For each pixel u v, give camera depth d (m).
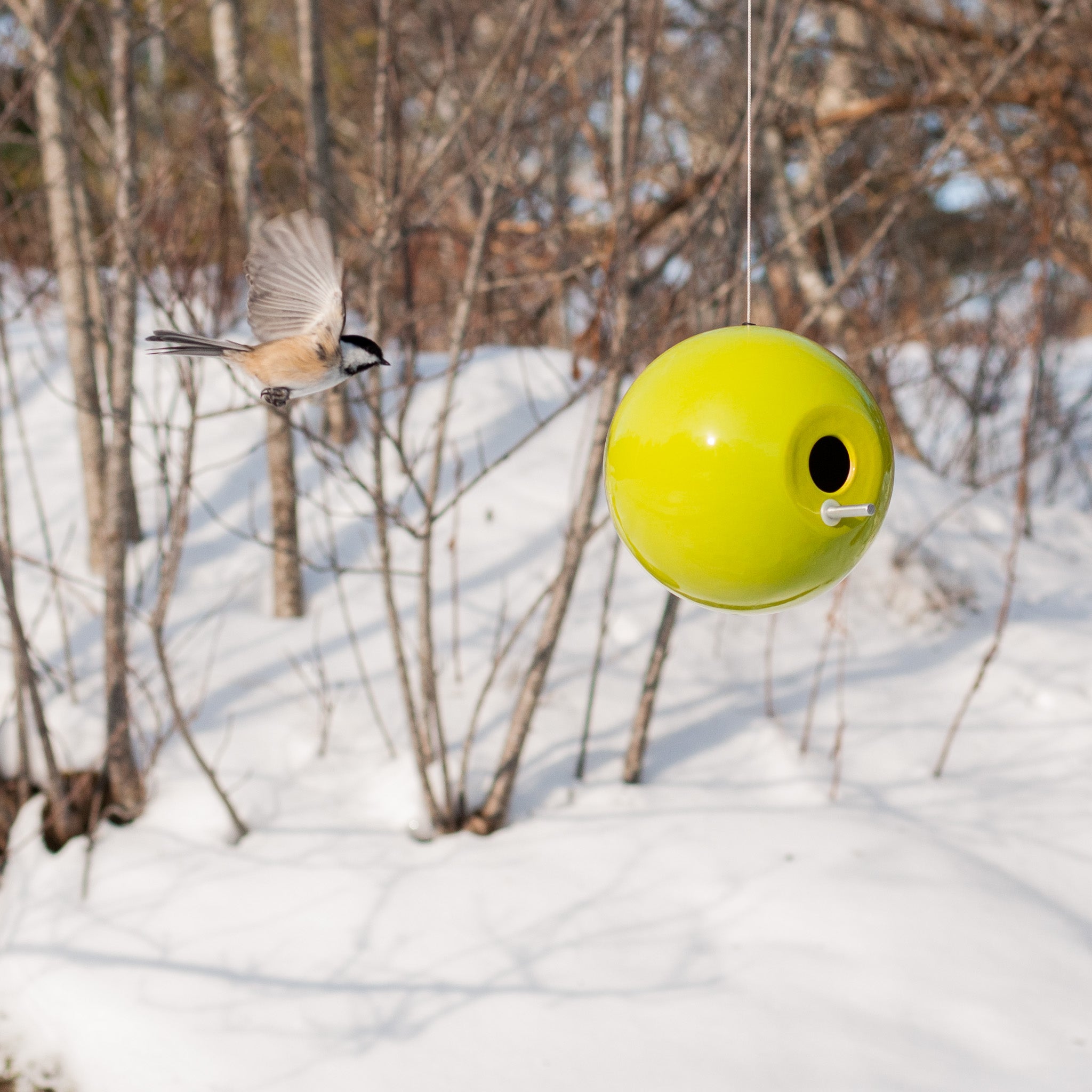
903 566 6.62
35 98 5.81
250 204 5.39
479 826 4.59
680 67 8.02
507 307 7.17
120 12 4.47
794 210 8.24
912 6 8.15
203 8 12.37
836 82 10.14
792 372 2.31
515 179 5.53
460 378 7.72
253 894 4.23
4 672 5.23
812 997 3.60
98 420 5.79
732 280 4.62
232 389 7.45
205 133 5.05
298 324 1.81
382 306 4.42
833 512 2.28
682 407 2.33
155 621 4.30
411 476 4.27
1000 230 8.98
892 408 8.52
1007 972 3.66
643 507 2.40
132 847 4.52
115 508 4.59
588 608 6.11
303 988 3.79
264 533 6.43
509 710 5.31
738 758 5.13
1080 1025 3.42
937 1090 3.20
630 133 4.96
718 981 3.71
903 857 4.29
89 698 5.19
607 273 4.69
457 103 5.95
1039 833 4.59
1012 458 9.88
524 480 6.98
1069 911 4.10
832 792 4.82
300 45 6.07
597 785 4.91
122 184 4.53
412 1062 3.46
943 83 7.57
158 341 1.84
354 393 6.70
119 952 3.98
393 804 4.75
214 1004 3.74
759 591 2.39
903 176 8.30
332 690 5.41
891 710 5.56
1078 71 7.27
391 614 4.38
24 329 8.16
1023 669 5.85
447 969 3.83
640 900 4.13
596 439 4.50
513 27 4.62
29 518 6.37
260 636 5.73
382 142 4.67
